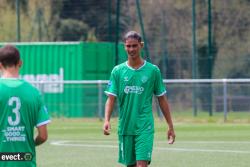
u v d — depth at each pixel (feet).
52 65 307.99
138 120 95.66
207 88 273.75
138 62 95.91
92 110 286.87
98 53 304.50
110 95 96.78
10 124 71.31
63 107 290.35
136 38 95.09
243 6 342.03
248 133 208.44
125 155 97.09
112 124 246.88
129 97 95.81
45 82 273.75
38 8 394.52
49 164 139.13
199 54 345.51
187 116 277.03
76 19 397.19
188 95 278.05
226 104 262.88
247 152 157.28
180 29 361.10
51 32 395.75
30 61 311.88
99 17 394.32
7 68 72.08
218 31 344.08
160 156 151.12
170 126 97.66
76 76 303.68
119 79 96.17
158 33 368.89
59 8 398.21
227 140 186.19
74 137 199.72
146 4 383.65
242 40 339.57
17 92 71.56
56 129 230.89
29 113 71.77
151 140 95.66
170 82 272.10
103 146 173.68
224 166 134.31
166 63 340.39
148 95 96.07
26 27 398.62
